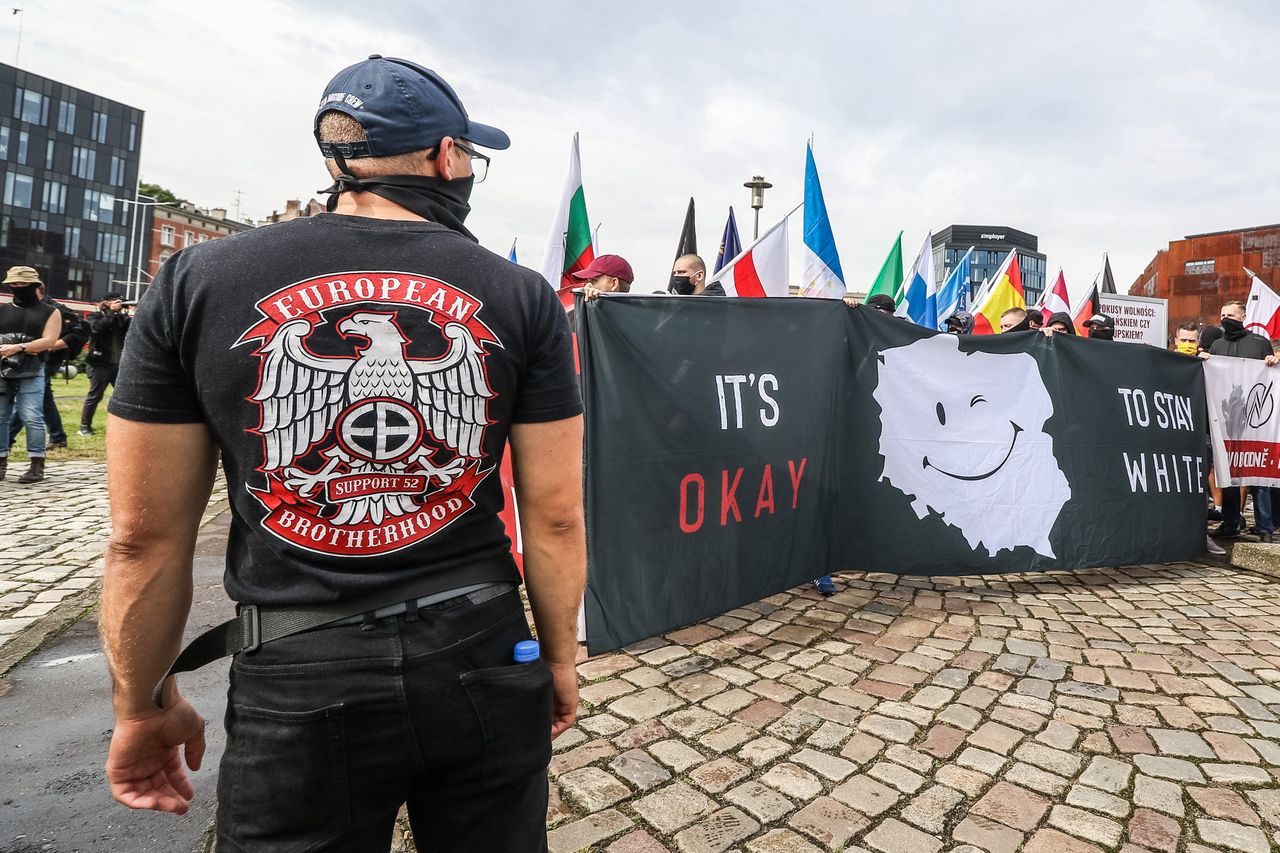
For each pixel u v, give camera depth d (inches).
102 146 2534.5
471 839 38.9
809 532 158.1
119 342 371.6
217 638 38.1
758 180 539.5
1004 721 110.3
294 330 34.9
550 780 92.6
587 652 128.9
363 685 35.2
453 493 37.9
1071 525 191.0
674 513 135.7
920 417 174.4
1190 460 217.8
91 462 306.0
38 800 86.7
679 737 103.8
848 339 166.2
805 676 125.3
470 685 37.3
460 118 43.3
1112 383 203.5
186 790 43.7
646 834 82.3
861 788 91.9
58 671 120.6
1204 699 118.9
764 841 81.4
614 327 130.0
